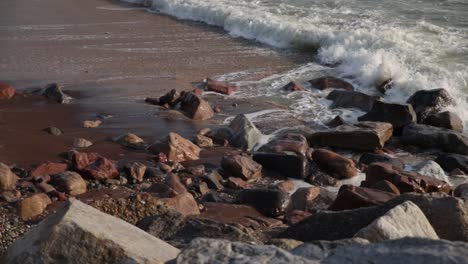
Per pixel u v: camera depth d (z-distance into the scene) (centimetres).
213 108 1719
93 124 1555
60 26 2728
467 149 1460
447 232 825
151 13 3098
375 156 1403
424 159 1441
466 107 1697
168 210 1000
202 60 2223
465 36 2239
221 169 1314
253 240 870
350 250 521
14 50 2298
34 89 1836
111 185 1226
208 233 891
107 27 2738
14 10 3080
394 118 1592
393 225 697
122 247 664
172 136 1398
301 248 537
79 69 2069
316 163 1351
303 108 1745
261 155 1345
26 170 1259
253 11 2823
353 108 1738
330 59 2181
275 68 2136
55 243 670
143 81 1948
